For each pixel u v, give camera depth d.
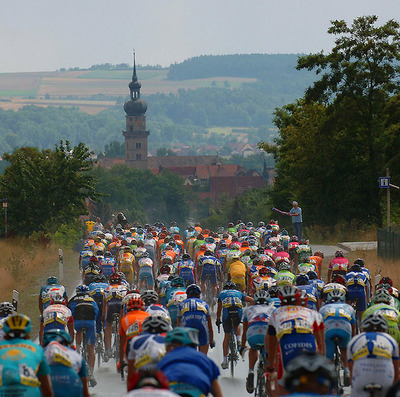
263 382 40.81
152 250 102.38
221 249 86.12
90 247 99.50
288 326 30.55
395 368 29.91
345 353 41.50
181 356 24.66
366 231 191.00
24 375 23.70
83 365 28.66
